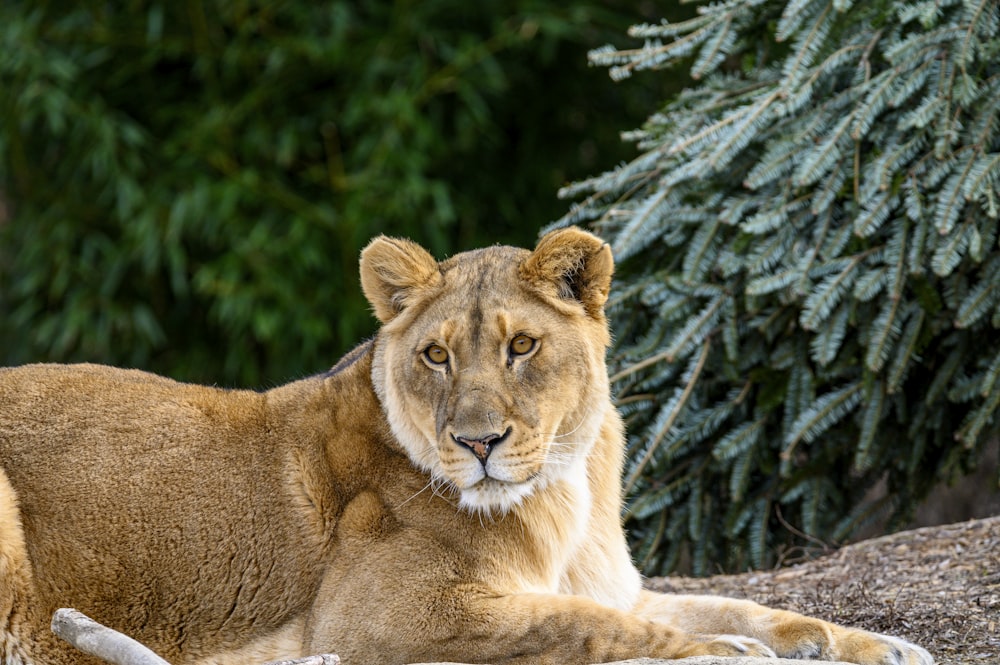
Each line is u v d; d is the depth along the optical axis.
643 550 11.31
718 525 11.55
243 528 7.48
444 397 7.09
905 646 6.93
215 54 20.12
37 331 20.53
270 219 19.34
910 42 9.98
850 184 10.15
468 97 19.14
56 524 7.32
